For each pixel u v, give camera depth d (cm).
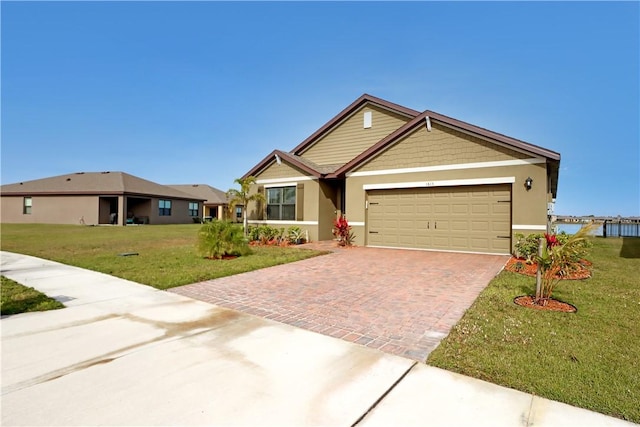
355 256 1052
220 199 4109
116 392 270
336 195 1562
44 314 476
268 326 428
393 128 1534
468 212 1127
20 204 3002
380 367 314
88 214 2858
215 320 451
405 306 516
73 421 233
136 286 646
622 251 1205
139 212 3156
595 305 509
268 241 1414
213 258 984
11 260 977
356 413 242
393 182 1249
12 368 312
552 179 1465
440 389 275
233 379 291
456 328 414
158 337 390
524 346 359
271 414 241
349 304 528
